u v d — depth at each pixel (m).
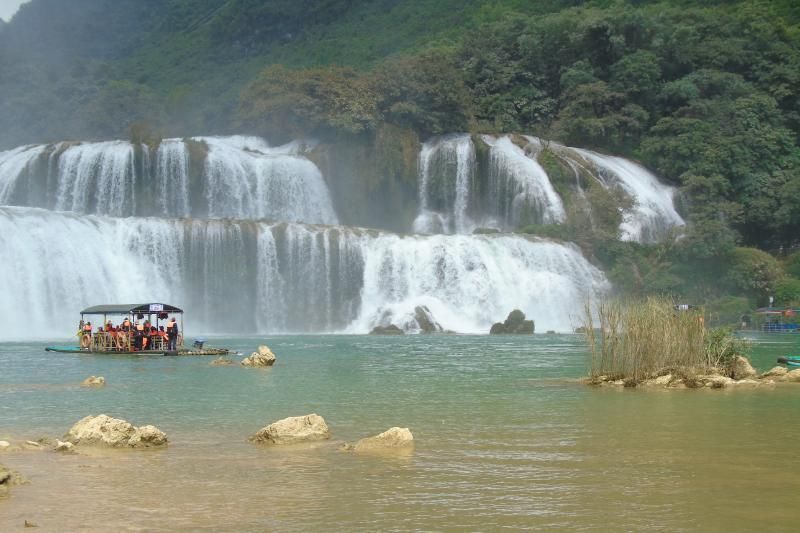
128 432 15.04
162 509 10.53
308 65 155.50
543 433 16.06
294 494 11.27
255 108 95.62
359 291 68.38
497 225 89.75
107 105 122.81
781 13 121.69
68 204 77.25
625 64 103.56
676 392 23.02
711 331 27.19
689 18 113.44
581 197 85.06
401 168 91.62
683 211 91.19
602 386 24.78
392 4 166.75
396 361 35.22
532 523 9.84
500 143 94.88
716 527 9.63
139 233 62.09
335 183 89.69
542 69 110.50
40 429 16.94
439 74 98.00
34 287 56.50
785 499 10.88
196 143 82.06
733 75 104.44
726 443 14.88
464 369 31.16
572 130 100.06
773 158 95.25
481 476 12.30
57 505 10.75
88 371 30.19
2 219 55.78
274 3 173.12
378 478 12.22
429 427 16.88
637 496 11.08
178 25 191.00
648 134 101.06
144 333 40.59
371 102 93.25
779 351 40.88
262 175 84.00
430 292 68.94
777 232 91.25
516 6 147.12
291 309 66.56
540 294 70.88
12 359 36.00
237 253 65.19
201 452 14.36
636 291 74.00
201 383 25.86
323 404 20.73
